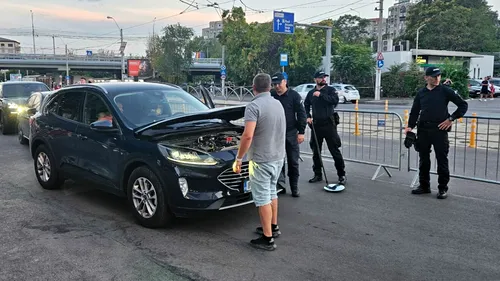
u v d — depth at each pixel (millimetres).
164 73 51344
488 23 68312
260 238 4547
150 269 4066
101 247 4590
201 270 4035
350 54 40156
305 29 45812
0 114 13711
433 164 8633
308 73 44125
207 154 4871
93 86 6266
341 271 4000
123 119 5574
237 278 3869
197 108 6379
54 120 6633
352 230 5039
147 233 4988
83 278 3896
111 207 5988
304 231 5023
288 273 3959
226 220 5414
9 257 4352
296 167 6410
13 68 71500
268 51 45062
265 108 4348
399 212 5672
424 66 40438
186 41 51469
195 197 4770
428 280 3830
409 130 6469
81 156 6078
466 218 5414
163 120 5195
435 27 64062
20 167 8633
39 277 3922
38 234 4973
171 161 4828
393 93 37875
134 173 5211
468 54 48281
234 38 44625
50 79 80938
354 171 8102
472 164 8594
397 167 7539
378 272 3979
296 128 6391
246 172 5020
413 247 4539
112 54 76625
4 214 5684
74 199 6383
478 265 4117
